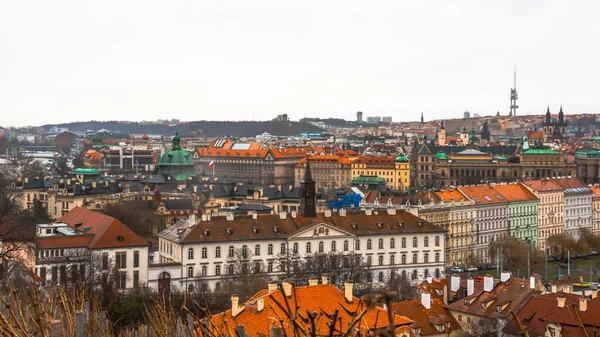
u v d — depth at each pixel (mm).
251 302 151750
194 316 57844
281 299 148500
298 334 43531
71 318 69125
